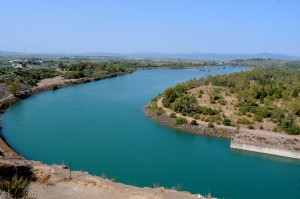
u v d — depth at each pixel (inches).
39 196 1195.3
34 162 1562.5
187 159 2177.7
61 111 3420.3
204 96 4143.7
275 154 2294.5
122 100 4180.6
